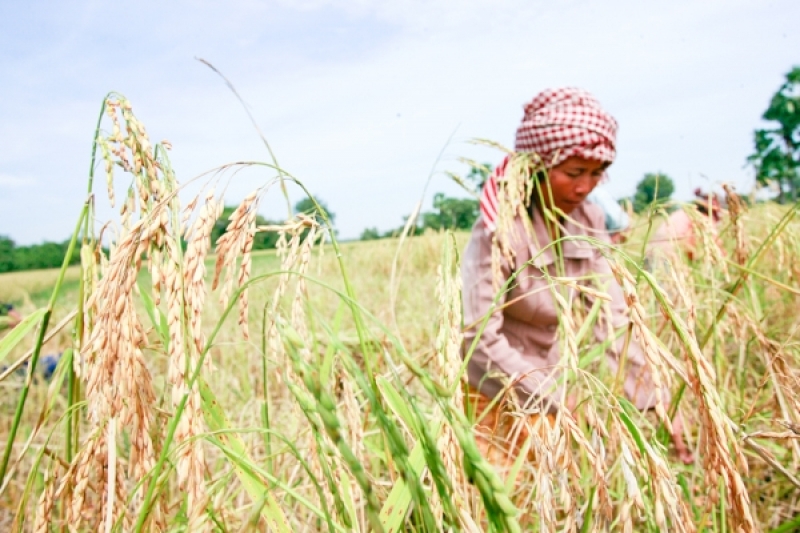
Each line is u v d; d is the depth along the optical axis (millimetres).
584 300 2525
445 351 1115
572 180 2590
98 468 1109
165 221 963
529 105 2709
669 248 2408
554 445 1066
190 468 945
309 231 1109
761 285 3057
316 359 1097
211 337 938
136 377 1000
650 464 966
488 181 2604
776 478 1994
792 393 1469
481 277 2459
